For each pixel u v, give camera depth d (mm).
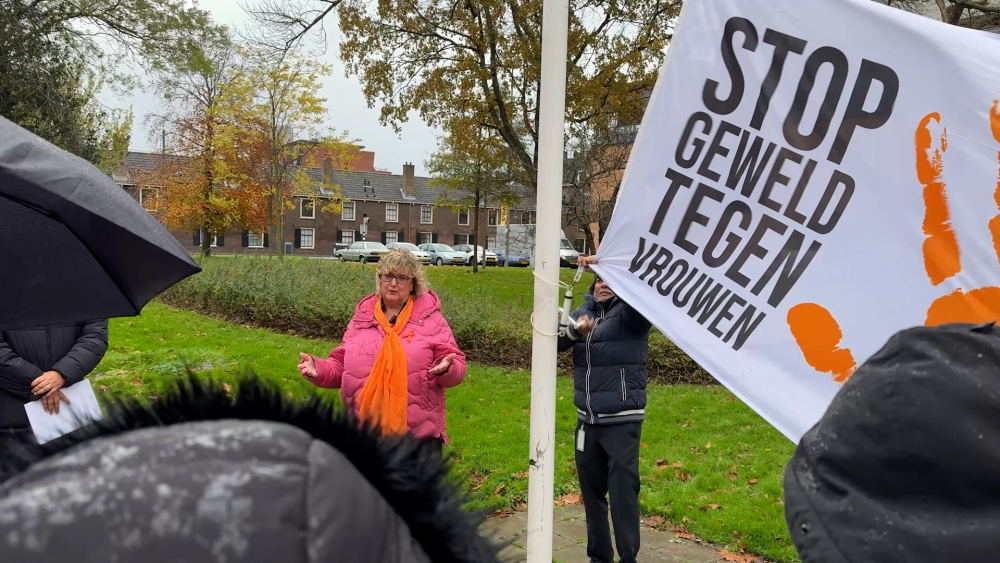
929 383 913
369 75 17203
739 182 2623
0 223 2023
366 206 62781
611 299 3621
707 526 4762
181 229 31203
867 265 2311
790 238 2480
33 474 634
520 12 15422
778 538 4551
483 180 27562
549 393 2777
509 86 17328
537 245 2766
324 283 14594
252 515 621
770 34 2588
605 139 15359
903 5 12227
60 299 2152
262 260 20328
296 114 26672
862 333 2287
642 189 2857
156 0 20047
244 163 29266
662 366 9828
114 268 2123
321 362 3523
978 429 866
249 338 11484
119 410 783
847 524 937
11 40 17750
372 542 709
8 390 3125
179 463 639
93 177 1986
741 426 7418
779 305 2459
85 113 24391
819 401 2322
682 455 6391
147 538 581
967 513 875
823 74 2467
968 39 2209
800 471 1048
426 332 3439
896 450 910
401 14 16438
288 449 710
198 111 29219
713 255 2648
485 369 9992
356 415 831
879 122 2338
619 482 3592
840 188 2395
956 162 2178
